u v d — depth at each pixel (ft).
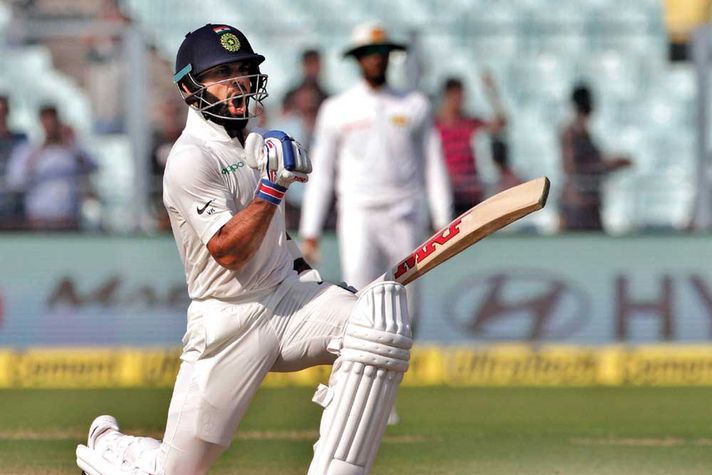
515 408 98.32
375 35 86.89
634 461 69.10
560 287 123.65
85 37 130.72
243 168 45.68
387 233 87.92
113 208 131.03
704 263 123.34
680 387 116.67
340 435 43.70
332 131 88.53
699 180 126.00
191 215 44.21
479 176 129.70
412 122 88.02
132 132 127.13
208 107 45.09
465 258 123.65
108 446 48.88
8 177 131.13
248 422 87.76
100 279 124.88
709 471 65.62
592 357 121.39
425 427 85.87
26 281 124.67
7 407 99.25
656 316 123.54
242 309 45.16
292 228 129.70
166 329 124.88
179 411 45.60
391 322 43.19
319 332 45.42
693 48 125.39
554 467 67.00
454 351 121.49
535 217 134.00
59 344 124.67
